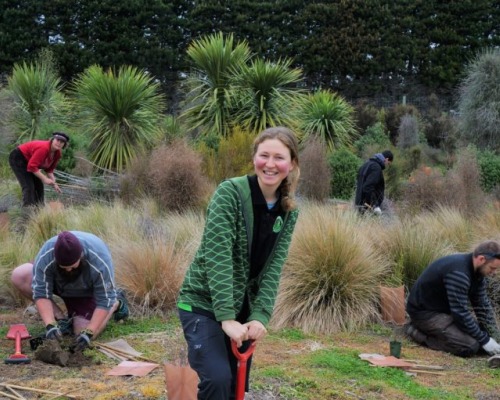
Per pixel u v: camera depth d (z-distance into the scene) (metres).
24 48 23.25
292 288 5.52
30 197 8.55
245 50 14.77
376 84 24.75
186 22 24.44
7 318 5.21
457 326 4.84
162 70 23.95
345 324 5.39
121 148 13.07
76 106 15.43
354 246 5.75
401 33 24.94
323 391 3.73
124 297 5.17
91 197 10.16
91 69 14.04
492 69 17.58
